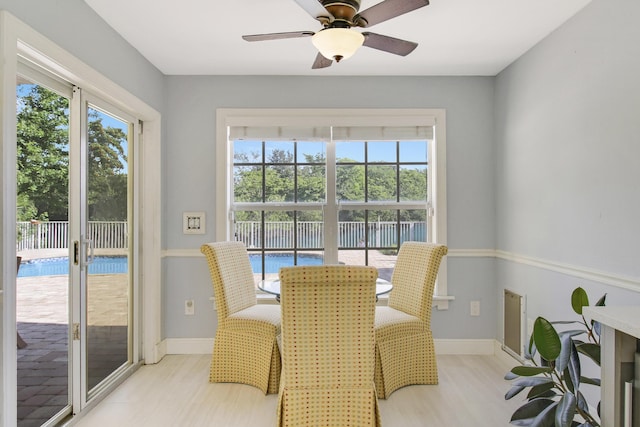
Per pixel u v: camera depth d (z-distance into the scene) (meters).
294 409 1.84
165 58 2.85
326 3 1.71
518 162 2.83
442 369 2.86
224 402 2.35
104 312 2.46
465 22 2.31
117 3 2.11
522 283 2.78
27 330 1.83
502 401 2.36
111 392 2.47
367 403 1.87
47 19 1.78
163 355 3.12
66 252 2.10
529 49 2.68
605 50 1.96
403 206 3.31
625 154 1.83
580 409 1.42
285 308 1.81
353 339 1.85
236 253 2.83
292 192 3.31
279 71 3.12
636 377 1.19
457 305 3.20
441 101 3.21
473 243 3.21
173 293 3.19
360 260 3.30
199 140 3.20
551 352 1.49
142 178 2.96
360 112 3.20
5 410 1.52
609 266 1.93
